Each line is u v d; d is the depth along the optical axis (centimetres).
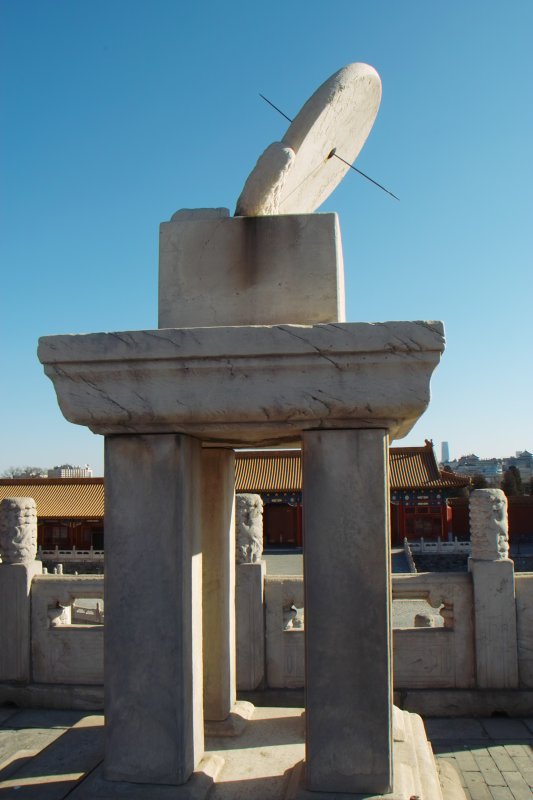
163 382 354
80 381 359
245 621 716
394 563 3678
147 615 355
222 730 461
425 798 369
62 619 769
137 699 353
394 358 340
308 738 345
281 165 396
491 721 664
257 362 347
